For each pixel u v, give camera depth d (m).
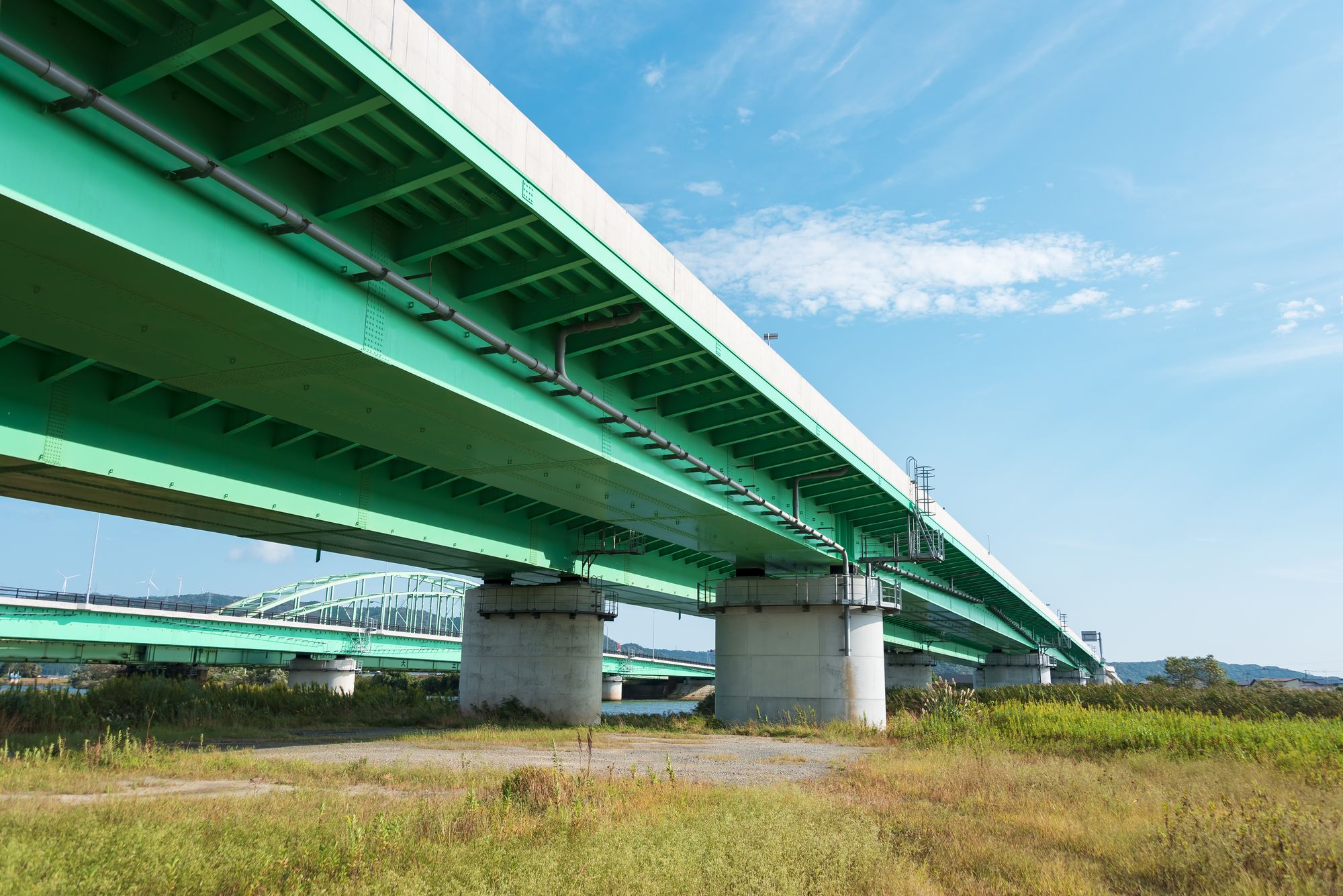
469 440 24.08
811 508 44.41
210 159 14.34
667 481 29.78
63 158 12.58
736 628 45.41
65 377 20.81
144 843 8.88
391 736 32.25
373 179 16.55
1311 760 20.94
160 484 23.08
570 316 22.36
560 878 8.41
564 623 44.97
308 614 107.81
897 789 18.19
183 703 34.66
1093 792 16.83
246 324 16.19
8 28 12.11
